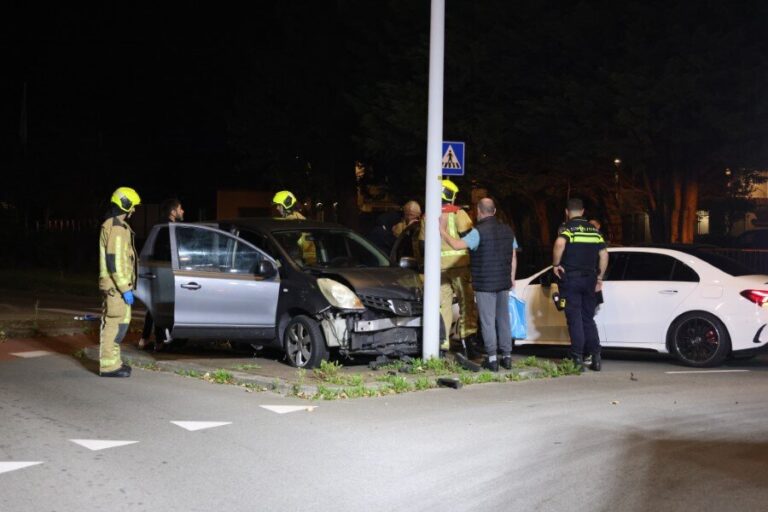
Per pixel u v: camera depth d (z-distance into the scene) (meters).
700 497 5.92
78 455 6.88
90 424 7.88
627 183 24.45
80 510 5.64
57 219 40.22
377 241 13.56
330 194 33.91
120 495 5.93
